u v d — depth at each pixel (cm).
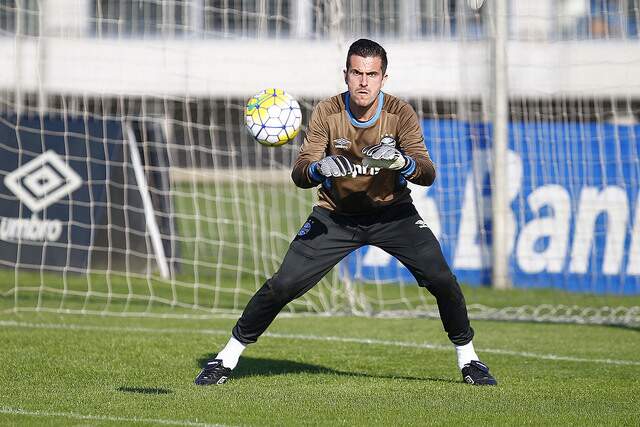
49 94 6788
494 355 2656
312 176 1842
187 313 3519
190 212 6950
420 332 3095
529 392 2058
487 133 4241
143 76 6888
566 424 1712
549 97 5125
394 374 2312
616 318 3522
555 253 4209
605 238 4181
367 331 3111
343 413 1784
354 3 4428
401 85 5188
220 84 6950
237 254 5269
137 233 4312
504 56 4075
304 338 2916
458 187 4238
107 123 4462
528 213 4222
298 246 1994
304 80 6588
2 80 6769
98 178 4400
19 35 4497
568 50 5106
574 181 4216
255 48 6806
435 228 4231
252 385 2091
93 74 6844
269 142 1908
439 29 5153
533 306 3812
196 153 8544
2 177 4469
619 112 4988
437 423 1705
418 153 1875
